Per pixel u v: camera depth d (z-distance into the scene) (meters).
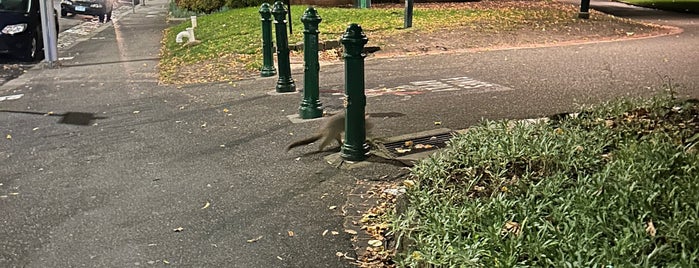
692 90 8.92
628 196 3.83
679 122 6.41
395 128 7.36
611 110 6.72
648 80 9.81
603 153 5.32
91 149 7.04
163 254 4.30
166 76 12.58
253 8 24.78
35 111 9.37
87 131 7.94
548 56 12.59
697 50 13.00
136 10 36.22
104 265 4.17
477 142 5.40
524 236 3.48
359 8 22.97
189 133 7.57
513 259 3.19
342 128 6.39
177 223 4.82
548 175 4.65
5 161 6.67
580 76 10.32
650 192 3.90
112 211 5.11
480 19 18.14
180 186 5.66
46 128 8.19
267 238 4.51
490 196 4.31
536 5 23.89
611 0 31.53
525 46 14.32
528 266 3.16
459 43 14.66
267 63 11.55
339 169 5.95
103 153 6.85
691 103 7.11
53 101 10.17
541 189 4.23
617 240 3.26
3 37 14.76
